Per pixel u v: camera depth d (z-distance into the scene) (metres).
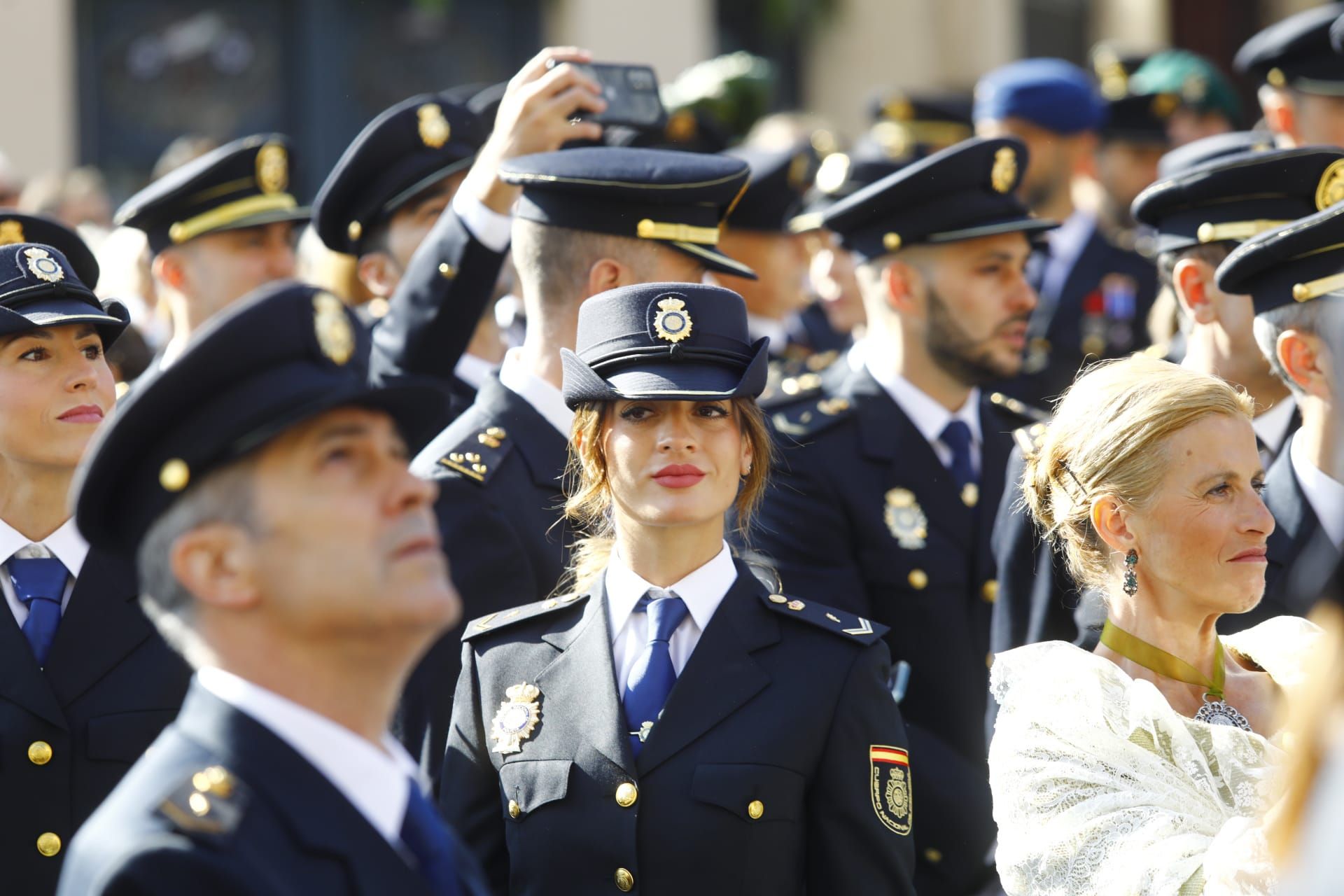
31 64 33.12
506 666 11.09
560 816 10.50
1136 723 9.88
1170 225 14.88
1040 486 10.95
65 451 11.70
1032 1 44.53
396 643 7.34
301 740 7.25
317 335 7.32
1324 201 14.38
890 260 16.31
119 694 11.57
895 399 16.22
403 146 17.14
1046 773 9.84
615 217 13.17
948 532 15.66
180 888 6.65
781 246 22.05
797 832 10.45
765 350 11.19
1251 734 9.98
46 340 11.82
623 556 11.12
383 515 7.37
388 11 37.84
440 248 14.45
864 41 42.22
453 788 11.04
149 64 35.81
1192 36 47.09
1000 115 26.30
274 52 37.03
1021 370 24.67
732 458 11.02
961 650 15.33
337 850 7.09
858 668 10.80
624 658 10.93
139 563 7.50
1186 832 9.48
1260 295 13.08
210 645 7.36
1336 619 6.13
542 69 14.59
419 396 7.50
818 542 15.52
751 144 27.09
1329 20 19.44
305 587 7.17
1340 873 5.66
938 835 13.90
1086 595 11.95
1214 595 10.18
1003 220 16.19
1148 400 10.35
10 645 11.52
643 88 14.99
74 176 29.09
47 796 11.35
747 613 10.97
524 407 13.27
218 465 7.25
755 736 10.47
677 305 11.02
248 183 18.16
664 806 10.34
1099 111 26.66
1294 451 12.99
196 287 18.05
